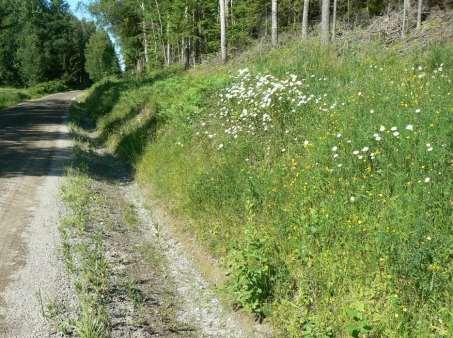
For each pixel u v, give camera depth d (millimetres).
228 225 7789
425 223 5379
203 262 7637
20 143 17328
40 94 54750
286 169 7934
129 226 9266
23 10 80875
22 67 77250
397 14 17219
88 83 93562
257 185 7941
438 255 4988
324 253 5910
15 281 6355
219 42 34000
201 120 12570
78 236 8062
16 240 7738
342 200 6504
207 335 5914
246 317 6066
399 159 6629
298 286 5945
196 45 41594
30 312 5637
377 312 5000
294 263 6215
